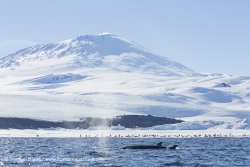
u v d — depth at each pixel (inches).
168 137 7495.1
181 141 6186.0
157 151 4200.3
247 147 4948.3
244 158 3639.3
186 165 3134.8
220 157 3700.8
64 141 6063.0
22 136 7475.4
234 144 5506.9
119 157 3617.1
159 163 3223.4
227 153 4097.0
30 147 4817.9
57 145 5167.3
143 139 6752.0
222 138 7175.2
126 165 3102.9
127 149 4397.1
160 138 7126.0
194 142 5944.9
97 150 4352.9
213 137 7504.9
